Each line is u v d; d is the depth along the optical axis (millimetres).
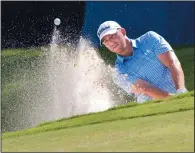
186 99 15805
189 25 26875
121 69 22062
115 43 22031
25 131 14547
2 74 24891
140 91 21656
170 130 13117
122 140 12742
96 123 14617
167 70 21547
